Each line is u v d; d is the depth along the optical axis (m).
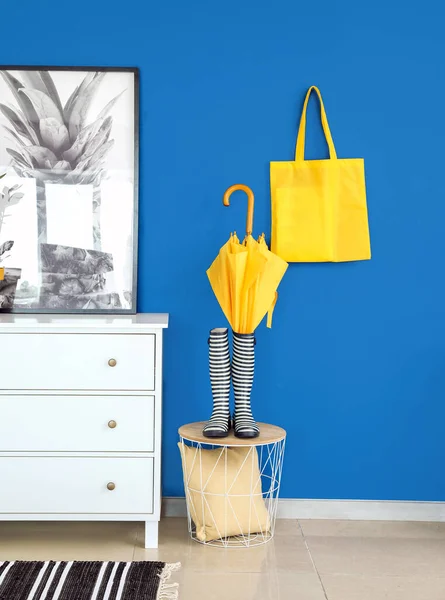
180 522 2.88
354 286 2.95
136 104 2.89
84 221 2.89
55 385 2.53
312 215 2.89
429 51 2.92
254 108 2.93
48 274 2.88
